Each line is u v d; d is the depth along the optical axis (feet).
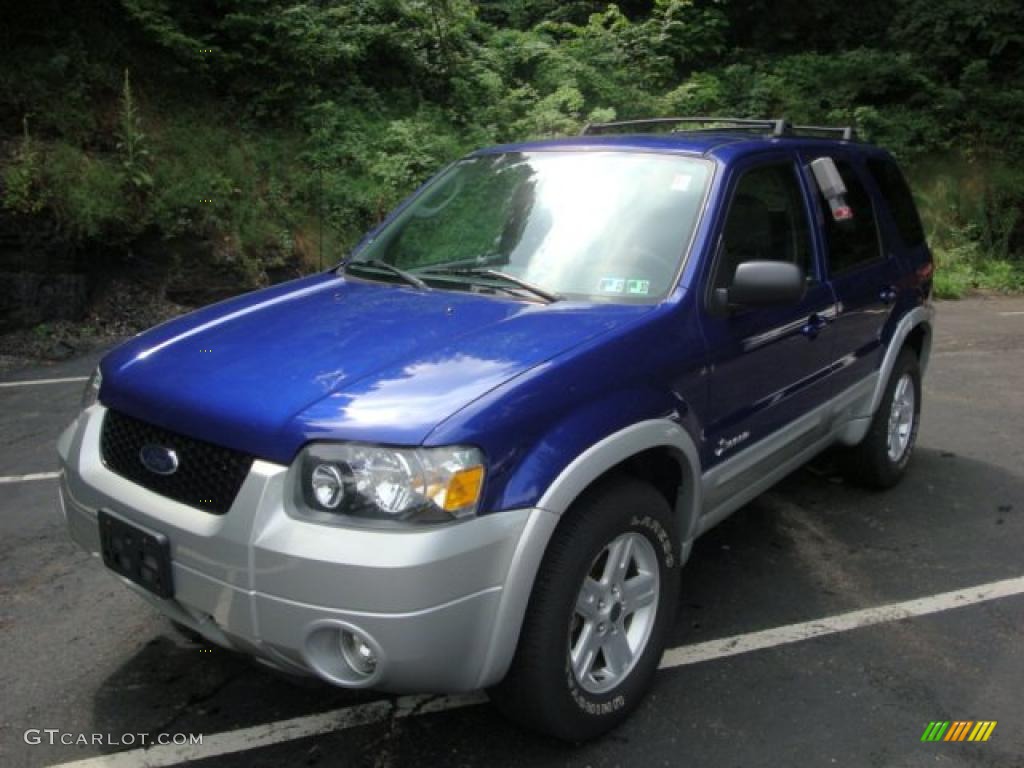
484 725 9.70
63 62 32.65
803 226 13.24
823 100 56.75
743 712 10.00
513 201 12.28
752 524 15.23
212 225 32.24
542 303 10.48
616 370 9.30
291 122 38.63
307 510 7.85
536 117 42.68
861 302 14.39
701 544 14.43
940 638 11.63
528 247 11.50
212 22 38.01
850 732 9.67
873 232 15.70
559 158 12.70
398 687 7.93
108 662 10.81
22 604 12.16
